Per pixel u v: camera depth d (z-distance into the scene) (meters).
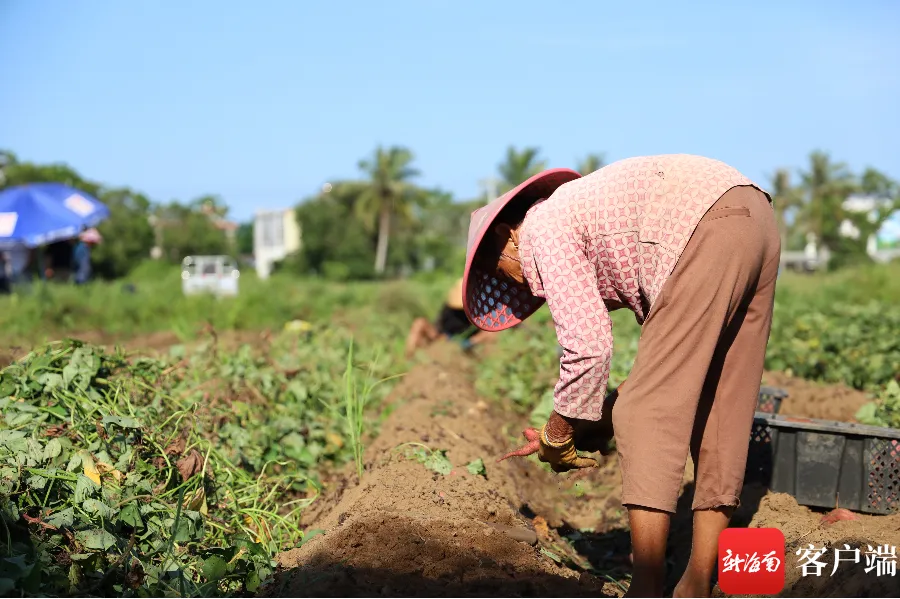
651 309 3.02
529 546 3.65
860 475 4.08
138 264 61.09
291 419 5.47
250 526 4.21
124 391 4.50
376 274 71.94
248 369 6.09
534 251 3.18
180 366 5.57
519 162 68.62
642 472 2.96
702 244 2.95
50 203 19.52
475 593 3.06
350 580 3.19
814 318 8.73
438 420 5.60
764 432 4.24
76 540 3.29
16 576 2.97
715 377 3.21
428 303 17.80
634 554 2.99
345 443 5.80
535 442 3.37
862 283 18.31
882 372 6.62
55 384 4.18
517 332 8.79
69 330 14.02
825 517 4.03
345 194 74.94
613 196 3.10
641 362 3.02
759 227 2.98
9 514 3.19
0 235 19.27
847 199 77.75
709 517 3.18
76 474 3.55
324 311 19.58
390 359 8.89
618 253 3.10
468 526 3.63
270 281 26.69
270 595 3.31
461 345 9.59
